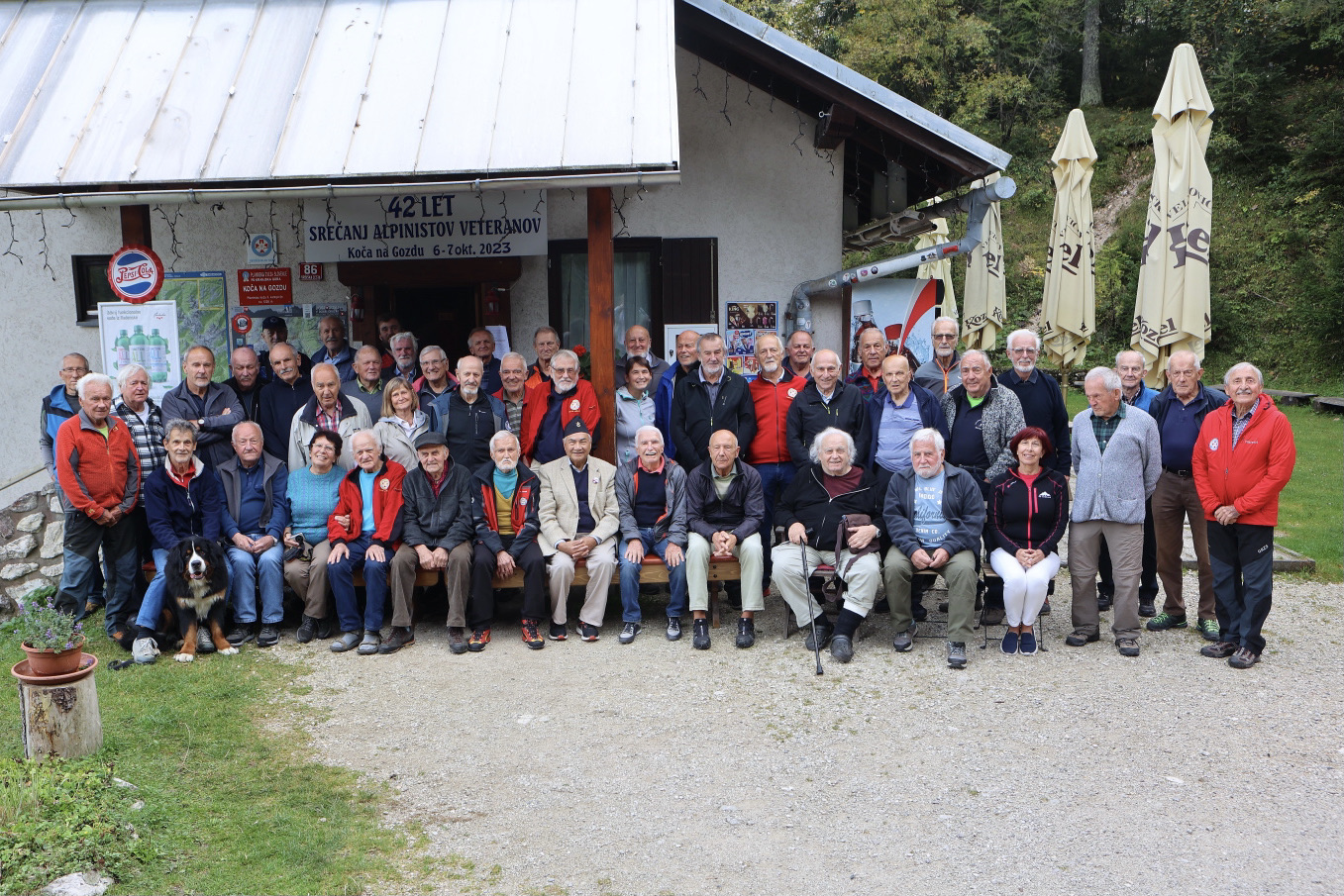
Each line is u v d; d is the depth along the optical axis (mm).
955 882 3568
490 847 3852
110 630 6199
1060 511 5867
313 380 6398
